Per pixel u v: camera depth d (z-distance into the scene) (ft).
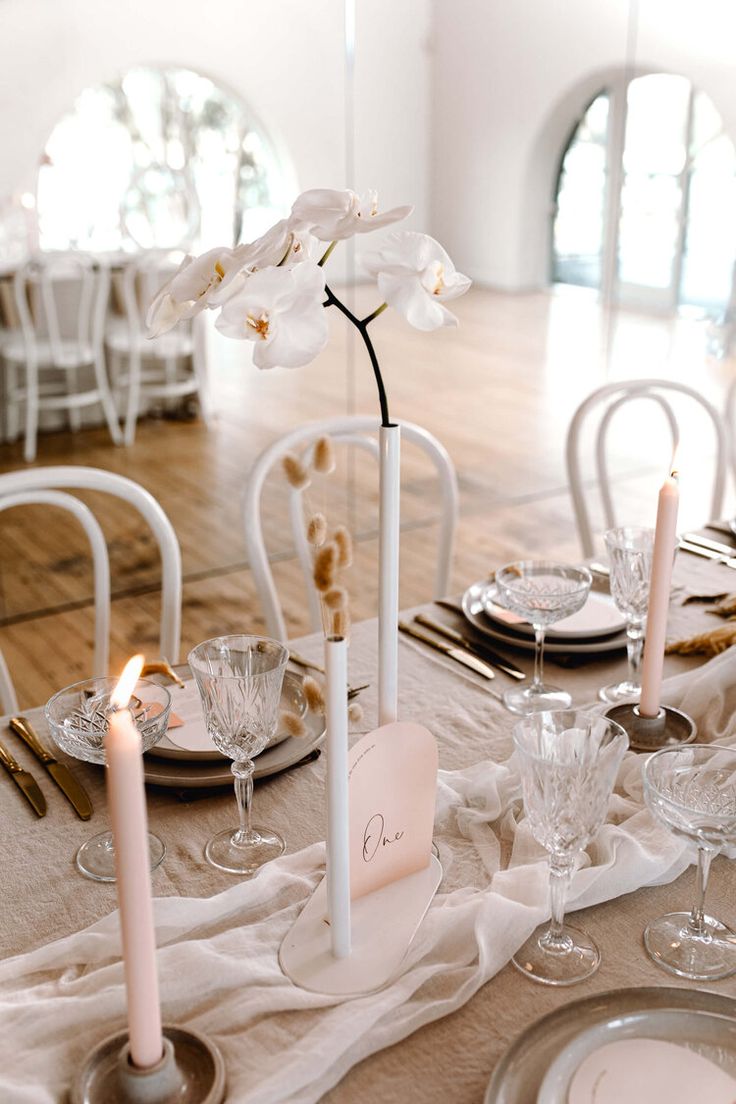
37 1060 2.60
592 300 13.85
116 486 5.80
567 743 2.93
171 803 3.81
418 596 11.84
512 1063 2.56
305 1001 2.80
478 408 13.83
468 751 4.14
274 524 12.89
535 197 12.92
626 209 13.58
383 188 11.93
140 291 11.09
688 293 14.46
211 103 10.78
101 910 3.28
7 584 11.68
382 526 3.22
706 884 3.33
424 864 3.39
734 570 5.88
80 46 10.01
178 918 3.10
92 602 11.79
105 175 10.50
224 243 11.29
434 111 11.94
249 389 12.30
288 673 4.52
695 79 13.42
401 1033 2.74
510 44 12.16
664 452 15.58
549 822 2.80
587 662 4.90
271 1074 2.55
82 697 3.71
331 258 12.26
